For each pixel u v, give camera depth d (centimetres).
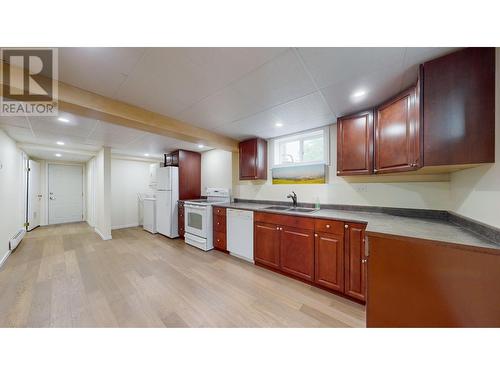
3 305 170
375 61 127
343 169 212
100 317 154
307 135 283
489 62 105
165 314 158
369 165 192
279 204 306
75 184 575
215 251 322
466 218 132
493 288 93
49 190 533
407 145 149
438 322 104
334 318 154
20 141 343
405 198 195
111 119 196
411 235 114
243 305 172
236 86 161
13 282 213
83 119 233
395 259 117
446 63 116
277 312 162
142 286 205
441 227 138
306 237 209
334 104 191
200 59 126
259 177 311
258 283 212
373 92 167
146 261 277
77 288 200
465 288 98
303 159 294
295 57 124
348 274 179
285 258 227
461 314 99
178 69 138
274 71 140
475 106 108
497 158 100
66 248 335
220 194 388
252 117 230
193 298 183
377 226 142
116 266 258
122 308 166
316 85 158
